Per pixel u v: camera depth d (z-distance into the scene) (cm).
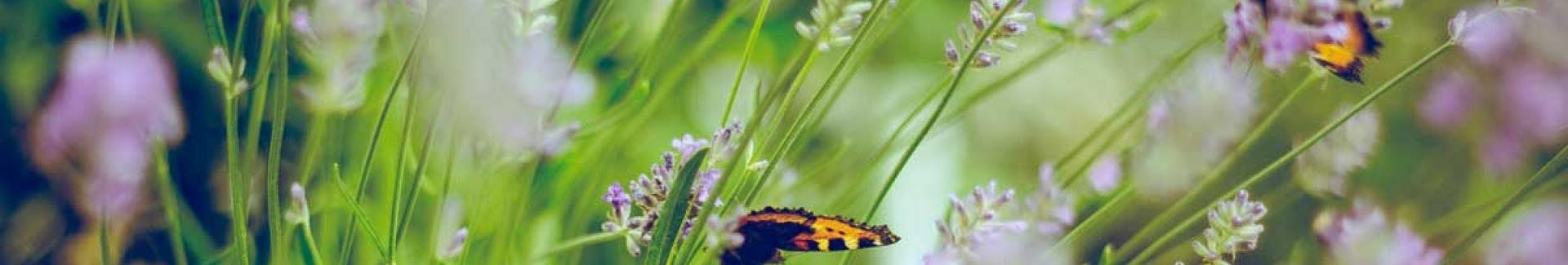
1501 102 50
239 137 50
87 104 42
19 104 50
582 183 51
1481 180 55
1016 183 65
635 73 52
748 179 43
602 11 46
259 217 49
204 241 50
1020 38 54
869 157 52
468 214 48
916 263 56
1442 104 53
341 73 41
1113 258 46
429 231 48
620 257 52
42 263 50
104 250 43
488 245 47
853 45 43
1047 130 67
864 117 56
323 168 48
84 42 44
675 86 55
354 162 50
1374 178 57
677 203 39
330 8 41
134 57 43
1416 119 58
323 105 42
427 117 43
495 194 46
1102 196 48
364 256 49
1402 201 56
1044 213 44
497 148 43
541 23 38
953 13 65
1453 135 54
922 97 54
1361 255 46
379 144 50
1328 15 40
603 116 50
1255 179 45
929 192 60
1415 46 62
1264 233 59
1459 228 50
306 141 47
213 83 53
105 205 43
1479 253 50
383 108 43
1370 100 44
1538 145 51
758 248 40
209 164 53
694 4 57
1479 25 44
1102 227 50
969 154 64
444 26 37
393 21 44
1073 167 51
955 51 43
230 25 50
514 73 38
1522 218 50
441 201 45
